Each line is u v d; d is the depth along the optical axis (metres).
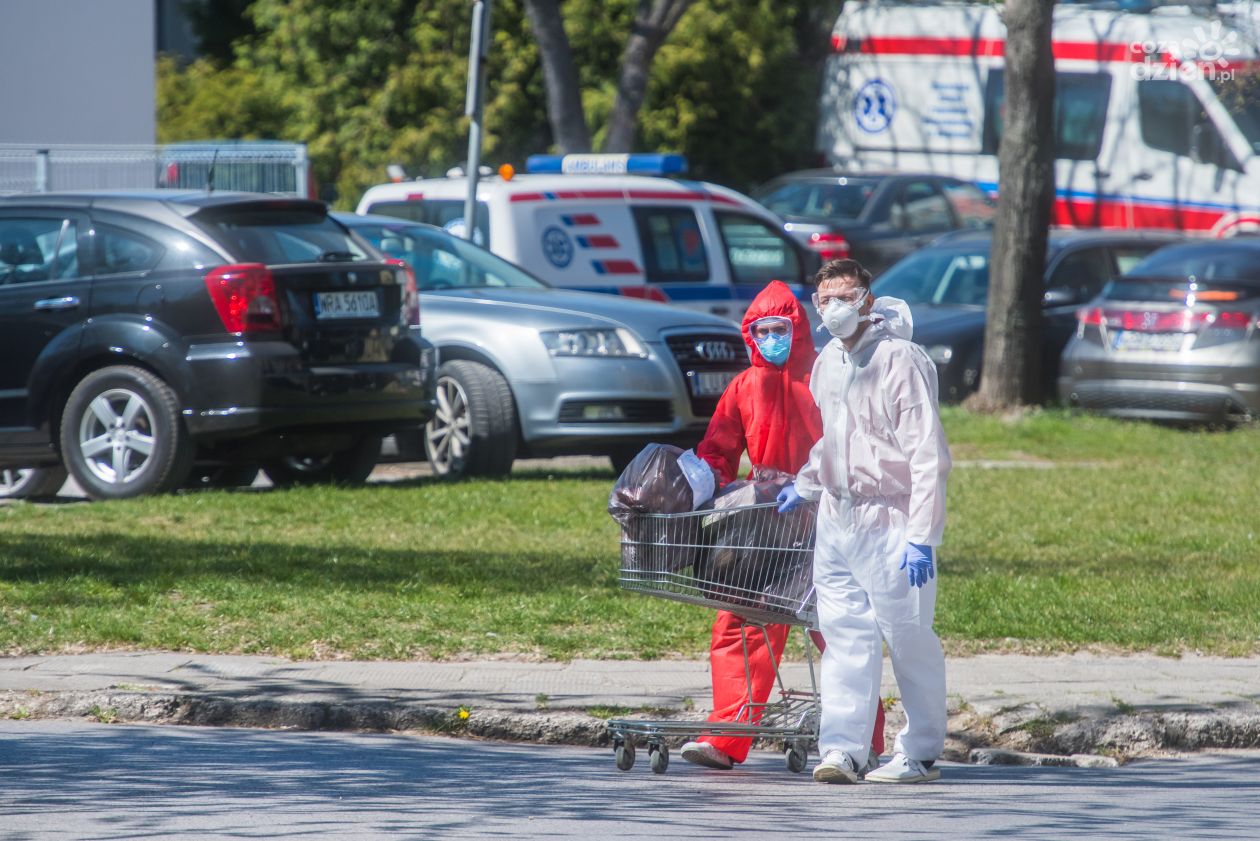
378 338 45.62
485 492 46.50
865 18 107.94
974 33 103.81
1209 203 95.19
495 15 120.75
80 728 26.44
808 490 23.45
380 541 40.03
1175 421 66.50
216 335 43.28
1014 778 24.47
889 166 107.50
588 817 21.42
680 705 26.95
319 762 24.38
